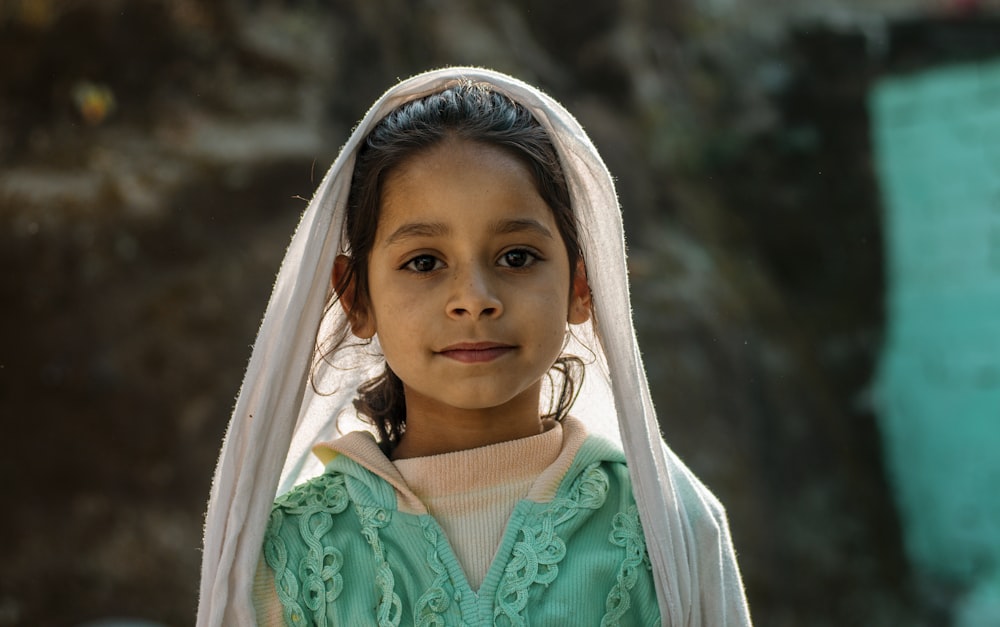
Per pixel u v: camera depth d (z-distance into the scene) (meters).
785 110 10.42
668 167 9.58
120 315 6.62
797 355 9.44
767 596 8.27
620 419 2.02
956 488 9.91
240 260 6.96
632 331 2.03
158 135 7.12
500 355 1.88
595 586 1.93
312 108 7.67
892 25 10.55
